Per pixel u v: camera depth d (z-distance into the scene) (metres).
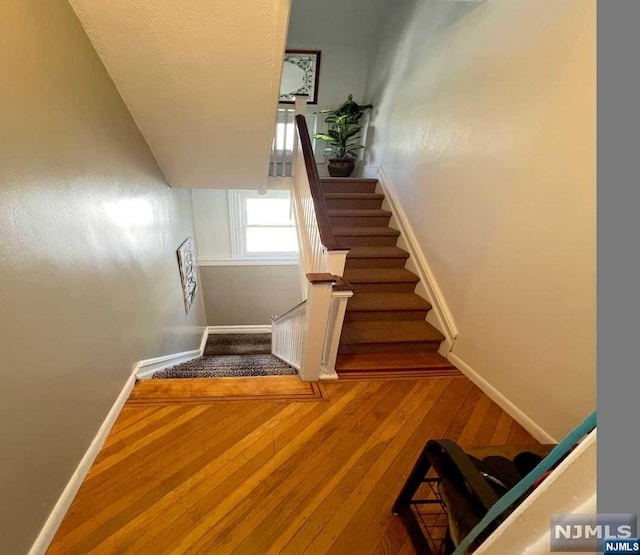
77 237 1.30
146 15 1.37
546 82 1.59
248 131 2.27
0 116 0.89
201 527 1.21
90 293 1.40
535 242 1.69
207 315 5.18
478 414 1.89
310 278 1.79
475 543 0.88
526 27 1.71
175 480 1.37
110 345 1.61
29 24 1.04
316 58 4.47
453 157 2.44
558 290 1.56
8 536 0.92
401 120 3.47
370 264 3.21
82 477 1.31
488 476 0.97
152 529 1.19
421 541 1.17
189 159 2.64
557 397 1.60
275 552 1.16
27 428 0.99
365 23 4.28
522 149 1.76
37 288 1.04
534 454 1.07
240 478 1.41
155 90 1.81
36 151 1.05
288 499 1.33
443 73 2.59
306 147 2.89
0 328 0.88
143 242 2.19
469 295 2.26
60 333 1.17
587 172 1.40
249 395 1.90
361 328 2.65
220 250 4.83
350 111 4.32
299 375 2.21
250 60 1.62
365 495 1.37
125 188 1.88
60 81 1.22
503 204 1.92
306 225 2.99
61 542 1.13
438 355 2.54
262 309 5.27
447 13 2.54
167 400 1.81
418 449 1.62
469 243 2.25
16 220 0.95
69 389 1.23
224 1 1.33
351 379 2.15
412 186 3.19
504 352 1.92
